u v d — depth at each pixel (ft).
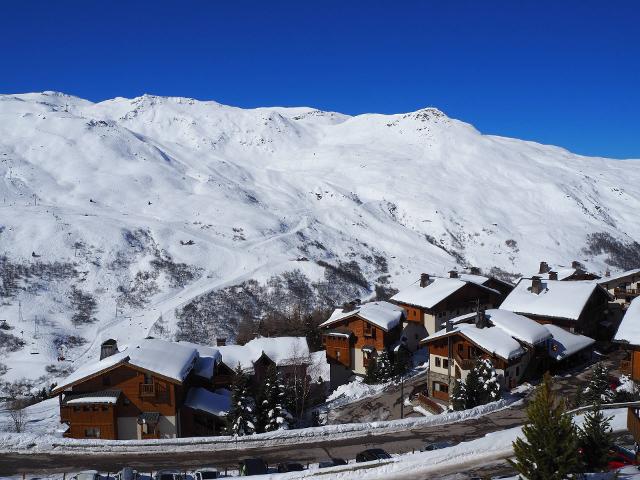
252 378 169.37
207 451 116.88
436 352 174.29
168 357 145.48
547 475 60.59
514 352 159.33
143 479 98.73
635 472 77.71
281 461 111.04
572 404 145.48
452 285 236.84
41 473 105.70
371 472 92.79
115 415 134.72
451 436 124.57
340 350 220.64
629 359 163.94
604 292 218.59
